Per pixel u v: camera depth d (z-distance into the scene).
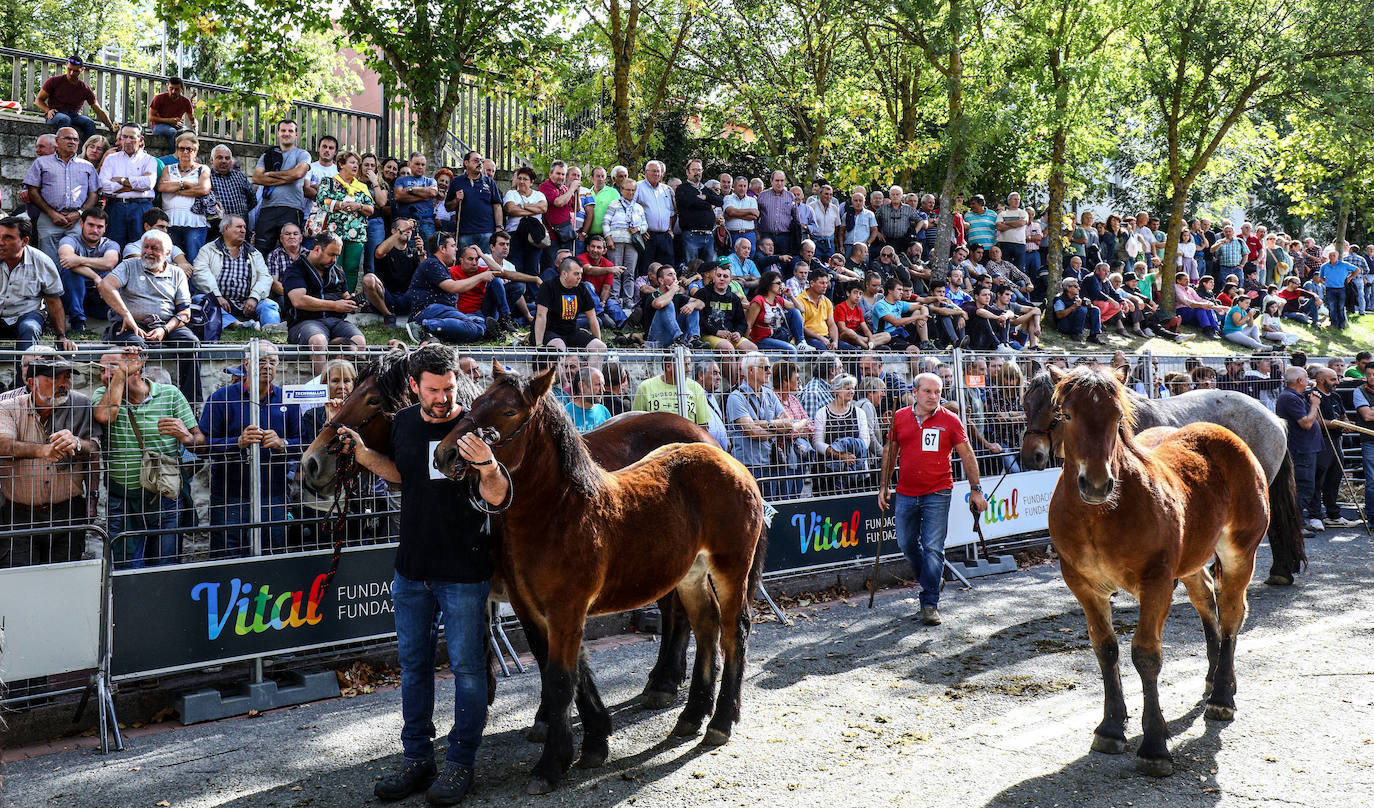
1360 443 13.07
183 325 8.45
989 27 18.52
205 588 5.46
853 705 5.58
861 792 4.36
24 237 8.05
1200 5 18.89
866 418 8.91
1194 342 19.50
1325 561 9.66
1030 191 24.97
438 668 6.37
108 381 5.71
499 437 4.11
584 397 7.18
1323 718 5.16
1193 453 5.46
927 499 7.49
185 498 6.10
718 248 13.72
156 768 4.72
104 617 5.15
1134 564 4.76
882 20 18.38
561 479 4.39
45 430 5.57
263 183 10.66
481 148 17.28
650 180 12.95
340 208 10.70
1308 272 24.77
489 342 10.55
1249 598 8.14
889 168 18.39
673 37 18.19
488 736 5.16
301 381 6.73
